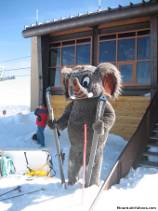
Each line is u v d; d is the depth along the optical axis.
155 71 11.29
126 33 12.79
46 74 14.59
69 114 5.60
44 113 11.43
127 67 12.76
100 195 4.88
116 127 12.43
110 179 5.74
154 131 8.80
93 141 4.96
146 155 7.91
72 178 5.47
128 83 12.59
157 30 11.30
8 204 4.66
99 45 13.39
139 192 5.46
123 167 6.59
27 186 5.45
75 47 14.05
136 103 12.16
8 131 13.53
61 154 5.51
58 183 5.60
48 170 7.19
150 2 10.73
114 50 13.05
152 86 11.30
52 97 14.25
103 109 4.90
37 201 4.75
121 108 12.43
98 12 11.92
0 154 7.04
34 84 16.56
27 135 12.62
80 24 12.46
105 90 5.27
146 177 6.47
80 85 5.08
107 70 5.15
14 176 6.44
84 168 4.88
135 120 12.09
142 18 11.99
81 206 4.57
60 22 12.97
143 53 12.39
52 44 14.73
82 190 4.73
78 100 5.32
